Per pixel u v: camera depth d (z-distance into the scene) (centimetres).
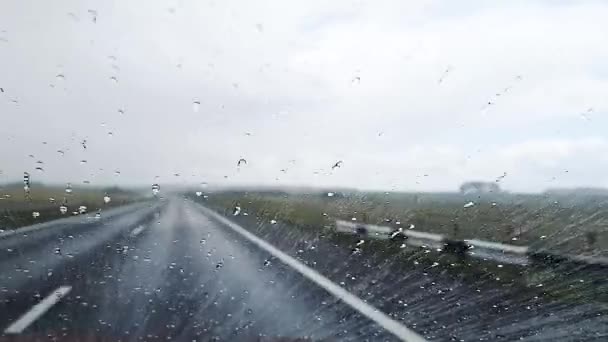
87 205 1694
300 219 1313
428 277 642
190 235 1131
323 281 613
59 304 479
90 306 472
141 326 407
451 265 728
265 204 1505
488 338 379
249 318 436
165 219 1539
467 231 885
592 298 506
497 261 723
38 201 1456
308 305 488
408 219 1094
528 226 852
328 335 388
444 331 399
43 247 905
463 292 550
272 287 573
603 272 591
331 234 1114
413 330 403
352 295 534
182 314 447
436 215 1088
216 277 633
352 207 1217
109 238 1062
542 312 456
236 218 1562
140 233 1167
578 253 648
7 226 1178
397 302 503
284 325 416
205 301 500
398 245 936
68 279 609
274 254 845
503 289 561
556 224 840
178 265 724
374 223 1071
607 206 917
